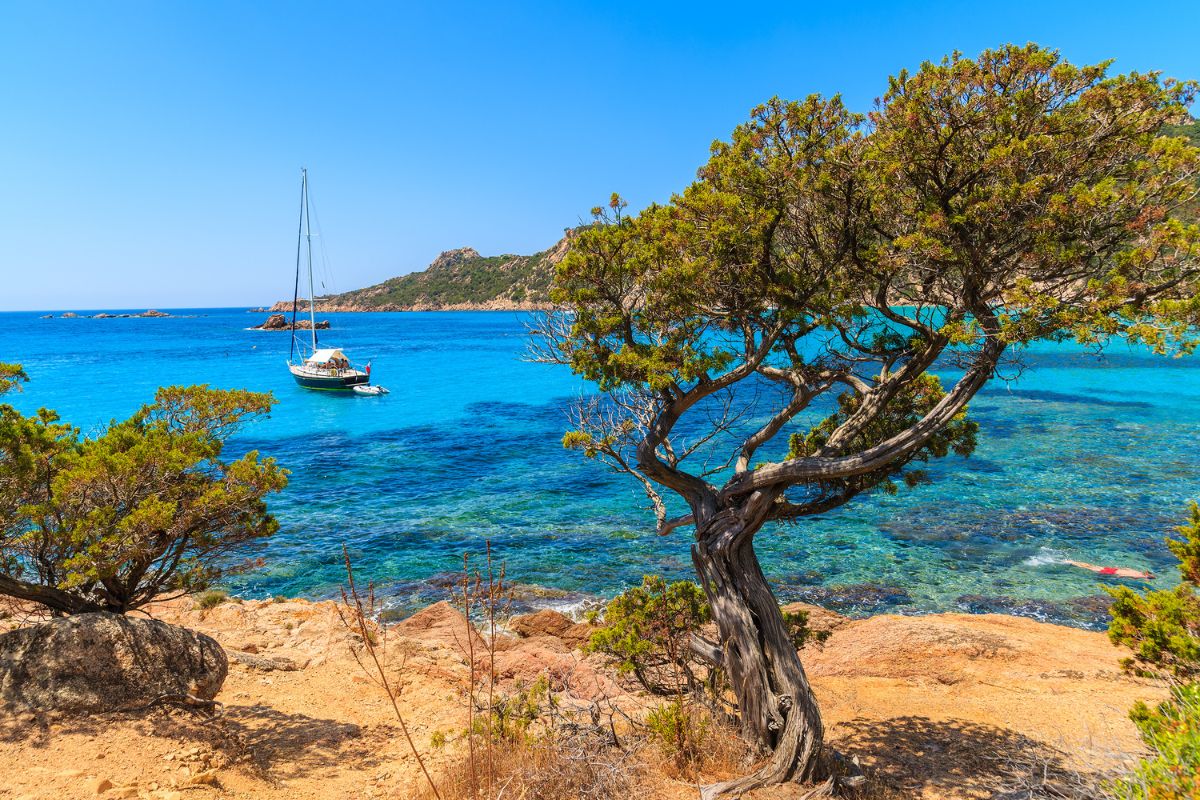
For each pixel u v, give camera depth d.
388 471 30.34
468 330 163.50
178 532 8.77
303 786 7.00
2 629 10.96
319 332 164.38
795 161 7.69
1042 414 38.53
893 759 8.94
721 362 7.84
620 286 8.21
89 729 6.95
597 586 18.08
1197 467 27.34
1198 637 7.28
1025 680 11.55
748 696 8.24
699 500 8.88
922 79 7.16
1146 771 5.14
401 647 12.68
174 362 85.25
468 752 7.49
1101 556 19.08
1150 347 5.64
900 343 8.87
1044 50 6.84
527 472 30.06
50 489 8.66
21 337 146.38
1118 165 6.81
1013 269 7.12
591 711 8.55
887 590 17.39
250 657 11.52
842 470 7.80
